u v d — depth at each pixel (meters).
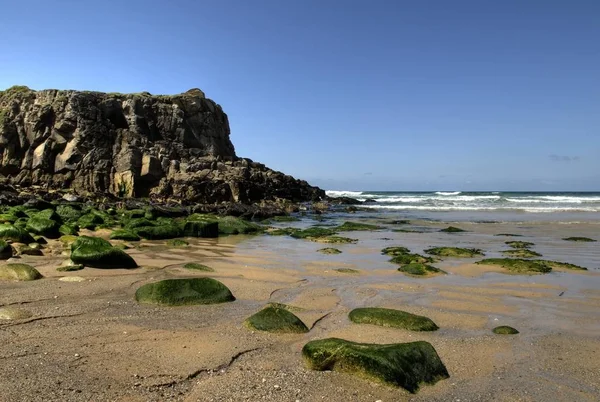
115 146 46.22
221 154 55.94
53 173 44.94
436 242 22.42
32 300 9.16
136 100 49.97
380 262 16.05
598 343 7.64
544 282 12.78
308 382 5.74
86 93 47.38
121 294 10.01
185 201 41.19
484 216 41.16
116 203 37.50
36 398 5.02
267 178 51.09
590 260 16.89
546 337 7.94
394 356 5.92
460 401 5.45
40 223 18.94
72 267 12.35
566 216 40.25
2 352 6.30
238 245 20.52
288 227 31.00
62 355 6.31
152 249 18.08
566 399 5.56
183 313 8.73
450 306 10.04
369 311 8.69
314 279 12.73
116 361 6.20
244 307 9.36
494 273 14.09
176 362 6.26
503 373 6.32
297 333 7.71
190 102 54.19
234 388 5.55
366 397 5.41
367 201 65.25
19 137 46.84
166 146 48.66
